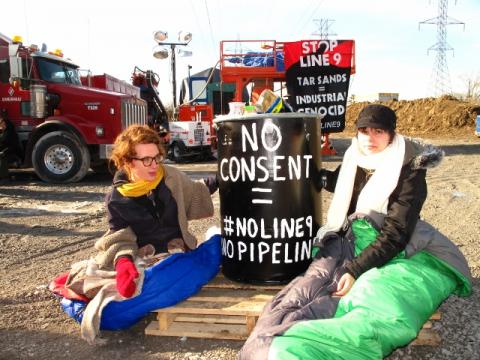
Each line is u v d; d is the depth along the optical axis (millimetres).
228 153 3393
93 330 3057
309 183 3381
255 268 3406
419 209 2955
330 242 3260
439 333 3207
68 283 3441
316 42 13930
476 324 3320
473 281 4109
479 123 24984
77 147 10125
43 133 10336
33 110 10039
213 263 3547
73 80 11180
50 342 3234
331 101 14125
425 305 2787
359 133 3047
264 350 2443
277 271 3393
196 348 3100
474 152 16594
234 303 3201
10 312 3695
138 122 11266
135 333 3334
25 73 10070
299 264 3420
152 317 3566
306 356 2387
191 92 19172
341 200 3221
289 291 2947
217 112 18812
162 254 3439
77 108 10164
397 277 2811
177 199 3455
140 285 3088
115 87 12539
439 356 2953
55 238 5883
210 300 3248
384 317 2590
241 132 3301
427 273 2928
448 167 12188
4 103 10359
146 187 3273
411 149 3018
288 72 14070
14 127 10227
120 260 3143
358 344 2479
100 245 3264
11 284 4305
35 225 6480
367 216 3061
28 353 3090
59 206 7773
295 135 3270
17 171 12375
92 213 7238
